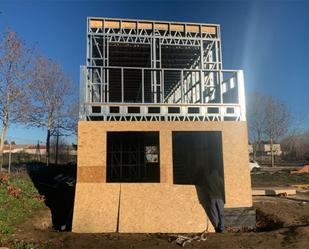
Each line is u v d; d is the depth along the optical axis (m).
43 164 23.89
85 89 10.41
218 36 16.25
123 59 17.66
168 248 7.17
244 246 7.25
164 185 10.15
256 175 23.80
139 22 15.77
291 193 15.88
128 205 9.72
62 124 24.25
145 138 16.73
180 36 16.09
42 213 10.07
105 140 10.10
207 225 9.67
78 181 9.85
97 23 15.48
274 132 35.91
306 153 47.72
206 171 12.05
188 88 17.81
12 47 17.06
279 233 8.13
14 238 7.16
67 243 7.31
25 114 18.48
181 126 10.44
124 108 10.57
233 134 10.48
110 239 7.89
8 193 10.56
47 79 22.12
